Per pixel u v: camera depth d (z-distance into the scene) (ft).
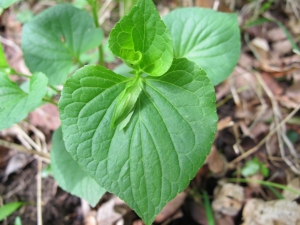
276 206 0.52
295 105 0.63
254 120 0.64
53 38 0.53
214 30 0.50
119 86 0.35
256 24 0.74
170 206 0.53
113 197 0.54
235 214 0.53
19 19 0.79
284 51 0.72
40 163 0.59
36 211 0.55
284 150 0.60
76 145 0.32
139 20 0.32
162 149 0.33
